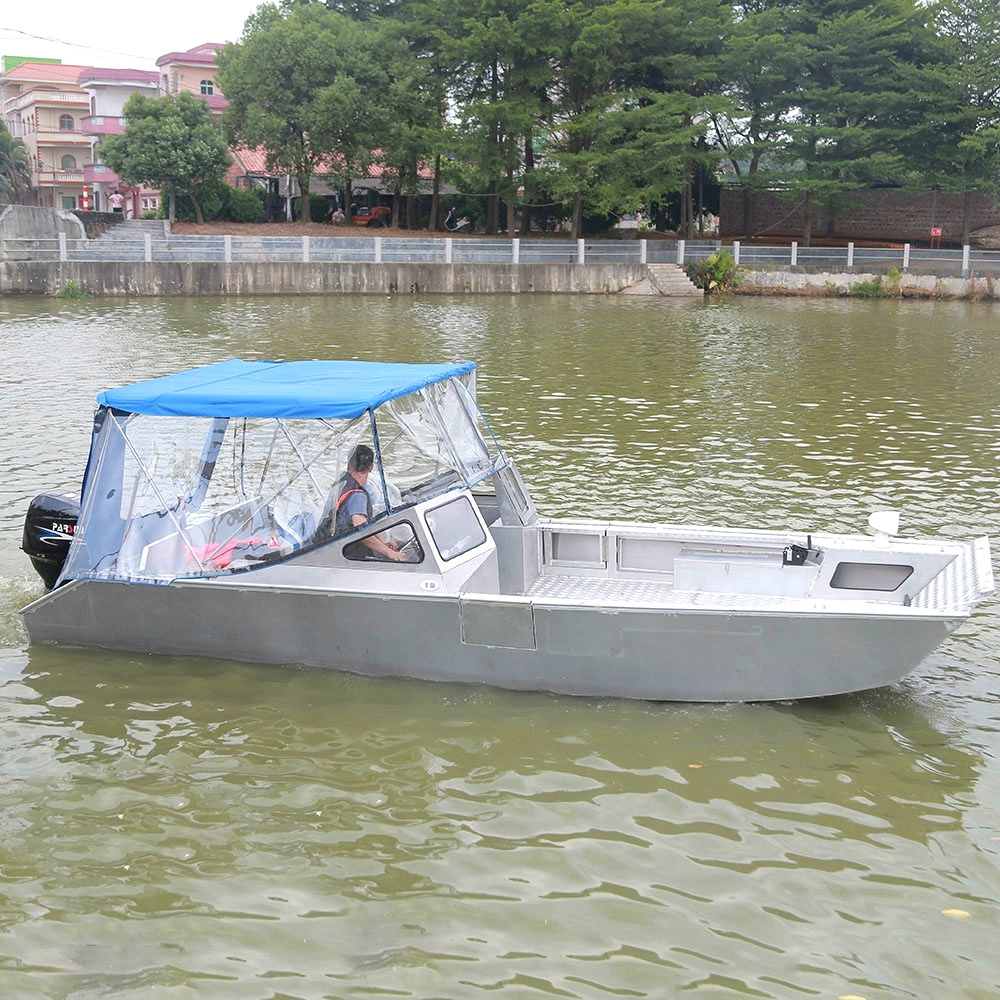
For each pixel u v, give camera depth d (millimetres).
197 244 37656
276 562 7797
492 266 40250
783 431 16344
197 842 5953
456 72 48469
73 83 78312
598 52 44688
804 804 6328
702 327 30391
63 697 7570
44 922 5320
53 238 36406
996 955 5125
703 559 8438
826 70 47500
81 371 20547
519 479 9031
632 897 5500
